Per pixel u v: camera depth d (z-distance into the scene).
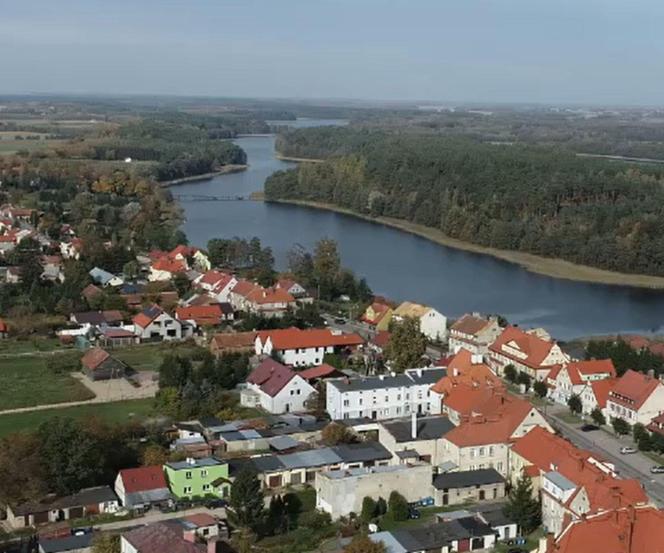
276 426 161.88
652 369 192.12
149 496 130.00
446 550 118.00
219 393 176.50
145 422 163.50
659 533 103.75
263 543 119.19
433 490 135.00
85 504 127.62
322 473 133.00
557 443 136.12
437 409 173.50
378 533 119.38
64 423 137.88
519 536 124.00
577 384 180.88
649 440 156.12
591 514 111.00
